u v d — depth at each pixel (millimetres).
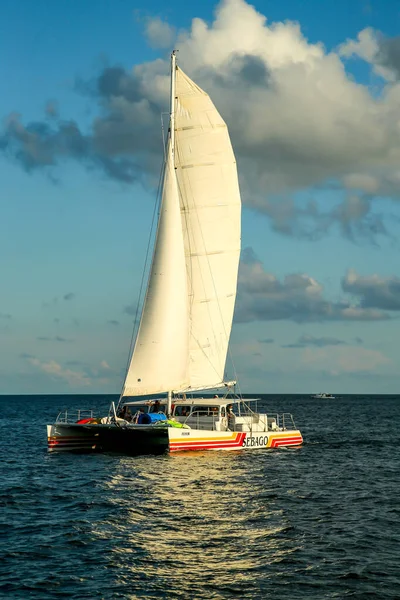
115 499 31031
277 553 22609
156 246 44500
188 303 45438
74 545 23344
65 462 43062
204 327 47438
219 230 47500
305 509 29625
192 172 46969
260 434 48188
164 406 46125
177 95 46625
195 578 20172
